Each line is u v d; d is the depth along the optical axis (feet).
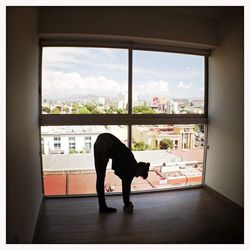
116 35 9.05
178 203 9.88
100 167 8.57
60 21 8.70
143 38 9.35
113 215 8.68
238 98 9.25
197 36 10.05
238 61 9.20
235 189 9.43
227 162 9.97
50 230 7.61
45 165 9.98
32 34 7.57
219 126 10.52
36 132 8.64
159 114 10.61
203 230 7.69
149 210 9.15
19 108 5.56
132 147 10.55
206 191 11.34
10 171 4.57
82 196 10.41
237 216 8.75
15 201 4.96
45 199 10.13
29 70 7.06
